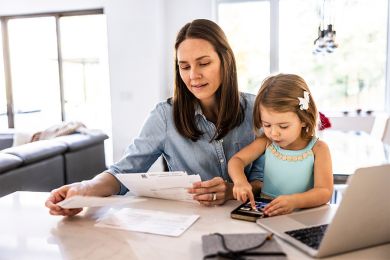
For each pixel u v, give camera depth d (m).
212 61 1.18
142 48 4.82
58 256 0.83
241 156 1.26
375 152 2.59
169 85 5.29
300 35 4.91
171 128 1.35
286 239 0.85
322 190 1.09
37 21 5.34
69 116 5.45
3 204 1.20
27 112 5.57
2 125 5.65
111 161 5.27
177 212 1.09
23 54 5.46
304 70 4.97
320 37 3.14
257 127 1.25
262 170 1.36
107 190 1.22
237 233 0.91
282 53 4.99
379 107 4.93
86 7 4.99
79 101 5.38
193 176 1.10
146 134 1.36
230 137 1.34
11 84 5.55
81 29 5.23
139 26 4.80
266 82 1.21
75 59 5.31
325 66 4.93
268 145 1.27
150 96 4.88
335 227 0.75
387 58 4.78
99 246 0.87
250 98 1.38
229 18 5.08
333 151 2.65
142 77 4.87
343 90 4.96
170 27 5.11
